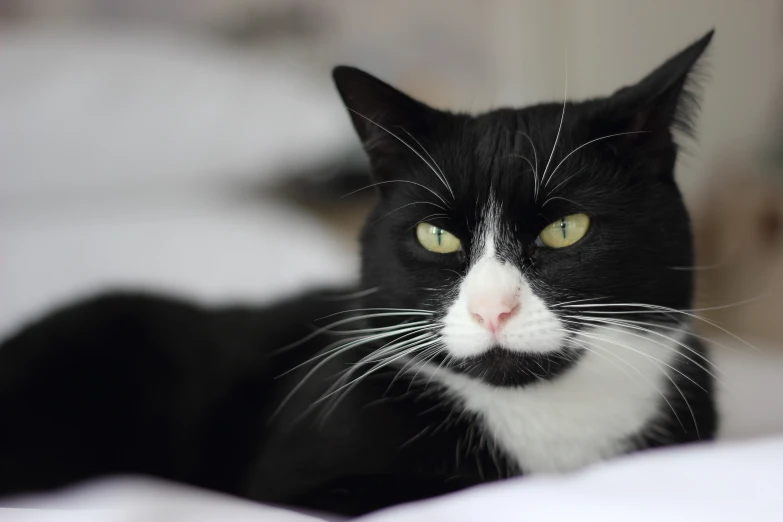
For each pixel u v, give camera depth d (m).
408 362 0.46
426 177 0.46
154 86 0.93
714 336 0.60
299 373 0.49
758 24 0.85
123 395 0.51
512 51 0.98
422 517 0.36
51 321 0.52
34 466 0.49
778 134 0.85
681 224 0.46
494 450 0.45
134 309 0.53
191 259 0.66
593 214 0.44
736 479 0.36
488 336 0.44
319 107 0.97
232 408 0.50
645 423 0.45
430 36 1.01
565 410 0.45
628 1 0.89
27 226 0.71
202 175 0.91
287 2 1.03
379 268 0.47
